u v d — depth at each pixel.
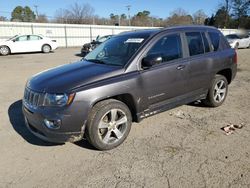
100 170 3.00
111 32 33.22
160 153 3.36
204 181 2.76
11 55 17.11
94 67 3.67
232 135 3.88
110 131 3.44
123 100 3.70
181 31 4.29
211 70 4.70
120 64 3.64
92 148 3.53
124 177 2.85
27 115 3.38
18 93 6.46
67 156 3.33
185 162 3.13
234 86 7.15
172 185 2.70
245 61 12.66
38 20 51.00
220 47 4.96
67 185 2.73
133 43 3.91
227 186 2.67
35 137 3.88
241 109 5.09
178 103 4.29
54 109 3.05
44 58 15.14
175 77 4.04
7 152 3.44
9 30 25.08
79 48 26.31
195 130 4.08
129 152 3.40
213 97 4.98
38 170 3.02
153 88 3.76
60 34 28.86
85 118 3.17
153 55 3.74
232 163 3.10
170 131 4.04
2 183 2.78
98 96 3.18
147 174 2.90
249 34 25.22
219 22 59.00
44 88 3.21
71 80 3.25
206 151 3.39
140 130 4.09
